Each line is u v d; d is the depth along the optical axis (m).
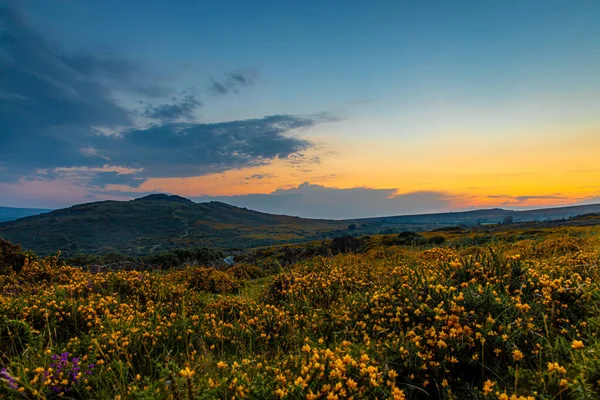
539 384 3.11
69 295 7.49
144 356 4.69
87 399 3.72
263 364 4.30
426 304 4.85
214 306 7.38
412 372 3.66
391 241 32.69
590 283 5.00
